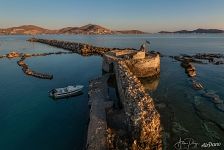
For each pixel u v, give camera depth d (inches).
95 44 5954.7
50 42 5890.8
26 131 1026.1
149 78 1825.8
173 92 1483.8
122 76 1270.9
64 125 1069.1
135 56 1843.0
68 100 1375.5
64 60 2898.6
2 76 1994.3
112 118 960.9
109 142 753.6
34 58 3088.1
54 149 882.8
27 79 1888.5
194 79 1807.3
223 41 7229.3
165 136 942.4
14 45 5511.8
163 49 4256.9
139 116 770.2
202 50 4069.9
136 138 754.8
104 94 1239.5
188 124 1047.6
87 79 1877.5
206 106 1247.5
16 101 1386.6
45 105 1312.7
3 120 1139.3
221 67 2305.6
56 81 1823.3
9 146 912.9
